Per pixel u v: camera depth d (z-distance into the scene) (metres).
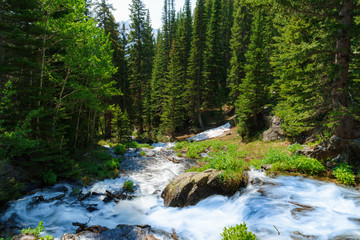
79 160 14.69
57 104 12.69
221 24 44.34
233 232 4.28
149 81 41.16
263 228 4.87
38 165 10.08
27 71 9.66
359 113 7.76
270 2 8.16
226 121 32.62
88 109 20.11
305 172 8.30
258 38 20.50
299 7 8.00
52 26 12.05
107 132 29.98
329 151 8.53
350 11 7.75
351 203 5.64
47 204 7.99
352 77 8.27
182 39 38.72
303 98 9.38
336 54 8.18
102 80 17.94
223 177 7.65
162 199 8.84
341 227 4.51
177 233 5.53
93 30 14.09
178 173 13.06
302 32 12.53
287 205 5.88
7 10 8.78
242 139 21.88
